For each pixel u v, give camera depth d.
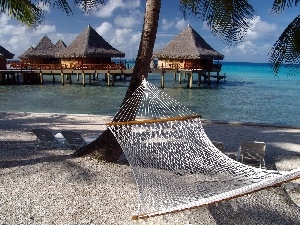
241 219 4.94
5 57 32.66
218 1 6.94
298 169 3.46
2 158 7.45
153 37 6.75
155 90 7.20
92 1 7.84
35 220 4.84
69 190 5.80
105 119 13.23
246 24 6.91
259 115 17.06
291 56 5.98
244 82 39.94
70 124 12.20
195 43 31.73
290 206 5.43
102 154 7.28
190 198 3.93
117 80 39.28
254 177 4.41
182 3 7.44
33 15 7.89
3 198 5.46
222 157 5.76
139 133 6.90
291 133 11.12
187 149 6.20
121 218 4.92
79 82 37.16
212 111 18.20
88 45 32.34
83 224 4.75
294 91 29.22
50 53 37.47
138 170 5.25
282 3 6.27
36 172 6.57
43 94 25.48
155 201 3.95
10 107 19.03
